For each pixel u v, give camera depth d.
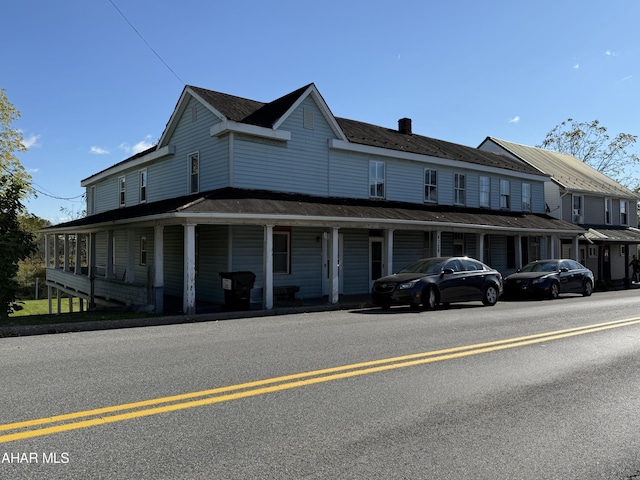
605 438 4.17
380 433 4.20
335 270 15.09
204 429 4.23
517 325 10.55
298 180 17.25
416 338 8.79
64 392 5.26
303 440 4.02
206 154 17.08
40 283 35.56
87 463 3.56
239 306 13.45
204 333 9.49
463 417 4.63
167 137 19.38
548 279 18.12
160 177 20.34
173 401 4.98
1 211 13.78
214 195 14.06
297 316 12.58
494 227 20.20
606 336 9.12
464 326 10.38
